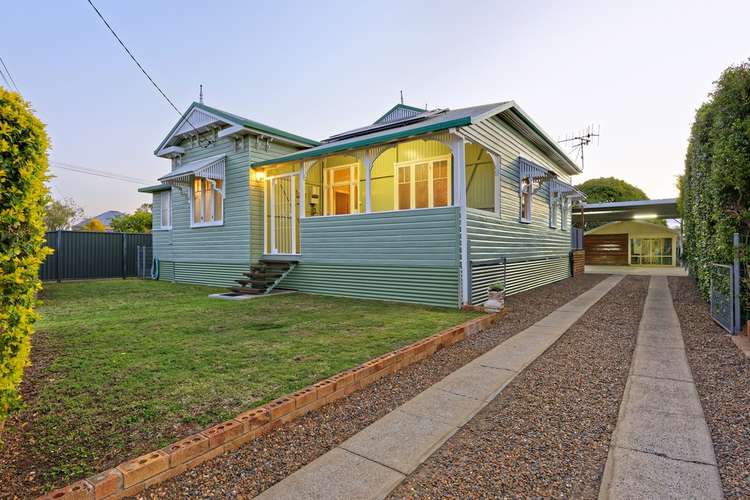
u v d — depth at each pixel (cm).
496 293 727
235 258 1174
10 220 224
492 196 1032
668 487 211
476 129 874
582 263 1856
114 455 230
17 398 235
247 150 1130
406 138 824
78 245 1605
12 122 231
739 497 202
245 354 440
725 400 327
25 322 237
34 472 212
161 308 777
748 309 539
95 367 394
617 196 4131
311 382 348
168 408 295
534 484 216
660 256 2580
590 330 614
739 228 550
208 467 231
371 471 229
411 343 485
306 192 1262
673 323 651
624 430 279
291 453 250
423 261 820
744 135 516
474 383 384
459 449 256
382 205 1181
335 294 958
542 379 395
